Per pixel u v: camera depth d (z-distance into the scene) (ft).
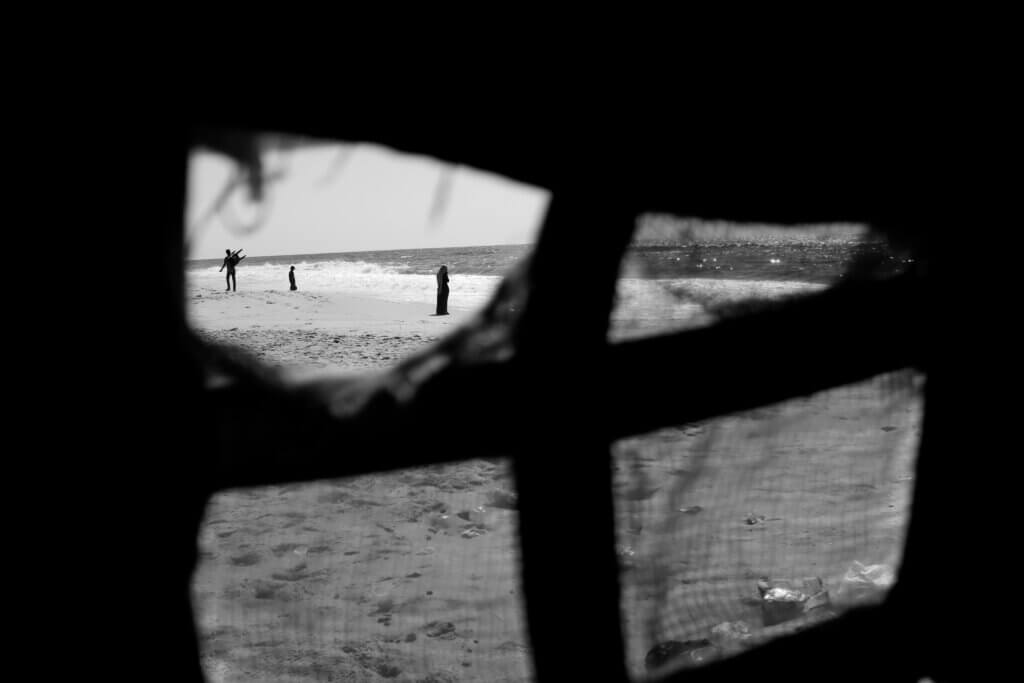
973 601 4.37
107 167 2.41
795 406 5.80
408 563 10.95
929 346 4.01
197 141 2.53
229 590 10.23
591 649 3.37
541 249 3.23
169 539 2.68
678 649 6.61
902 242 3.97
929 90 3.60
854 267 3.95
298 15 2.43
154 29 2.35
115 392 2.50
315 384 3.27
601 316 3.29
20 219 2.36
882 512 9.30
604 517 3.40
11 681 2.41
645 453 6.32
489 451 3.26
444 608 9.53
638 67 2.98
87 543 2.49
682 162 3.23
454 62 2.67
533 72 2.82
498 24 2.69
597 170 3.06
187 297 2.69
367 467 3.07
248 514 13.09
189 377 2.72
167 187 2.50
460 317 57.06
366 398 3.21
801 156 3.53
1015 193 3.84
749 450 5.92
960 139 3.75
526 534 3.41
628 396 3.33
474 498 13.52
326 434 3.05
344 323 53.98
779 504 9.57
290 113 2.53
